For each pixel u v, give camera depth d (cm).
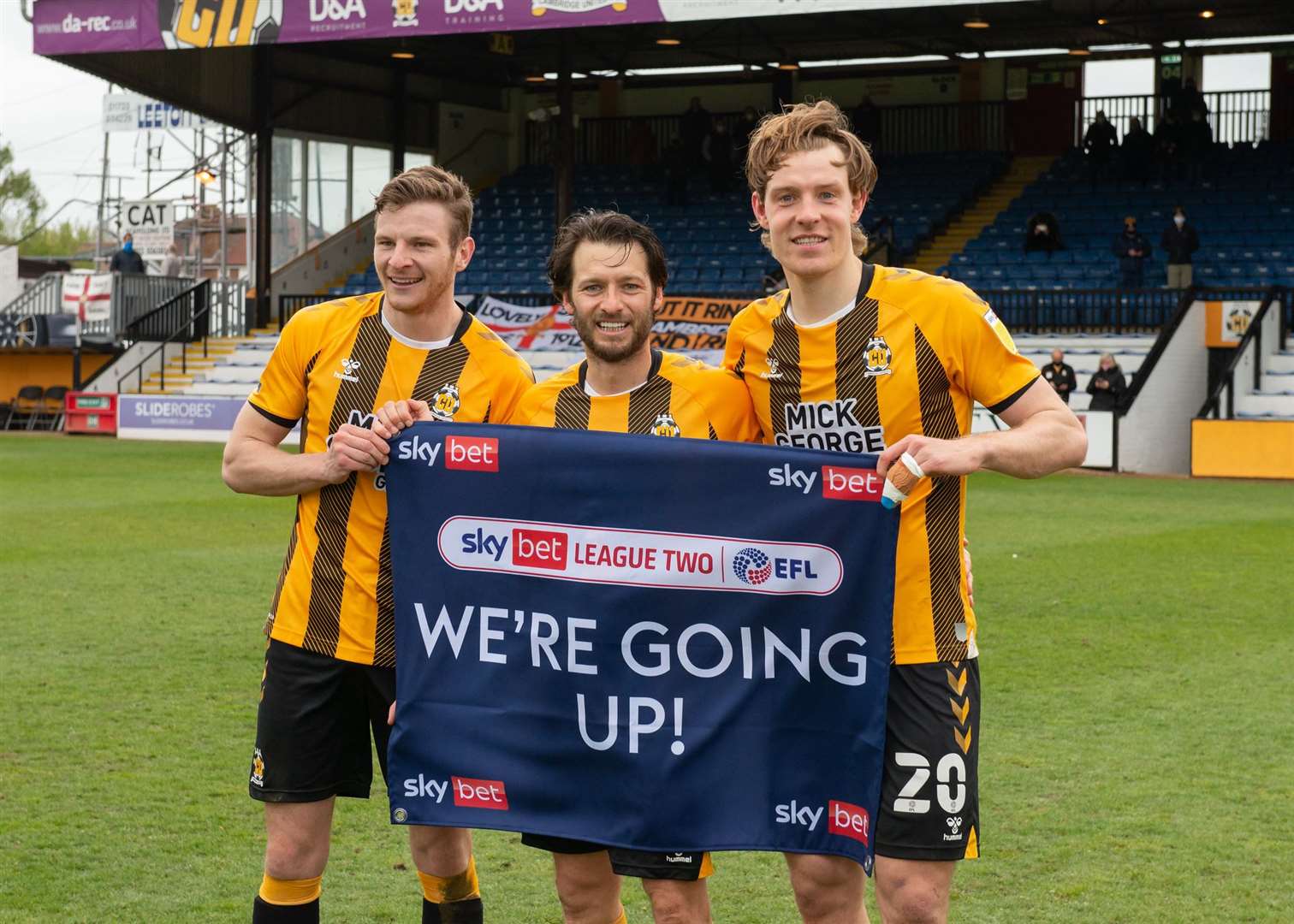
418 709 319
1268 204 2430
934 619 301
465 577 317
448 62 2792
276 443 347
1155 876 412
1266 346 2022
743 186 2775
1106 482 1708
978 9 2373
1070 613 816
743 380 330
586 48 2653
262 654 698
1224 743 548
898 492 289
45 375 2675
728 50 2711
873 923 399
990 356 304
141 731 559
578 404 336
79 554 1031
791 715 306
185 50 2370
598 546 311
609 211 335
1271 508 1391
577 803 315
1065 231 2478
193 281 2709
